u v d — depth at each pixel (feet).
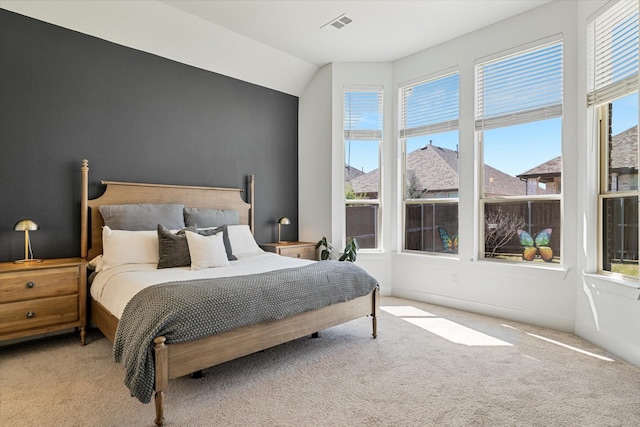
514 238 12.16
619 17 8.99
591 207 9.90
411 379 7.64
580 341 9.83
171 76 12.78
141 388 5.74
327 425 5.99
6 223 9.69
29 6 9.81
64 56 10.55
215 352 6.75
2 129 9.62
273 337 7.75
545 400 6.75
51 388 7.19
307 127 16.46
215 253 10.03
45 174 10.27
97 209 10.95
